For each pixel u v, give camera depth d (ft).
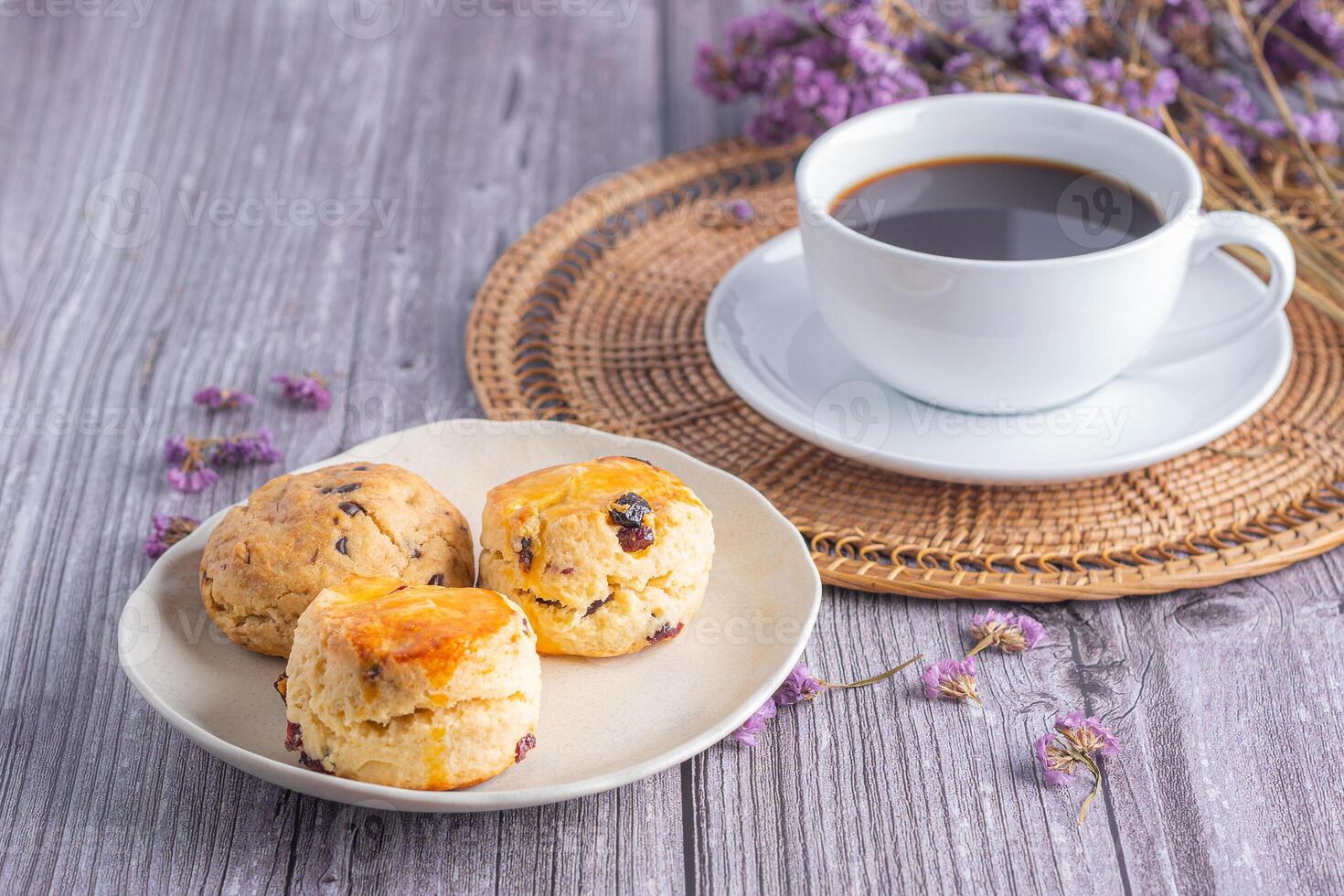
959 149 2.05
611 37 2.95
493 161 2.56
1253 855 1.66
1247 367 1.96
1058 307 1.83
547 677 1.73
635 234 2.34
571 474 1.78
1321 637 1.82
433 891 1.65
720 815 1.69
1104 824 1.68
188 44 2.92
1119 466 1.84
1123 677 1.79
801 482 1.97
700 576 1.75
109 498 2.02
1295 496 1.92
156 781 1.72
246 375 2.18
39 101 2.71
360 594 1.68
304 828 1.69
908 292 1.85
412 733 1.60
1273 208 2.23
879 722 1.76
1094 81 2.29
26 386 2.17
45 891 1.65
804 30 2.47
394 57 2.88
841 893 1.65
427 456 1.91
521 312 2.22
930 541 1.89
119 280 2.34
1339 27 2.35
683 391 2.09
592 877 1.66
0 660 1.84
